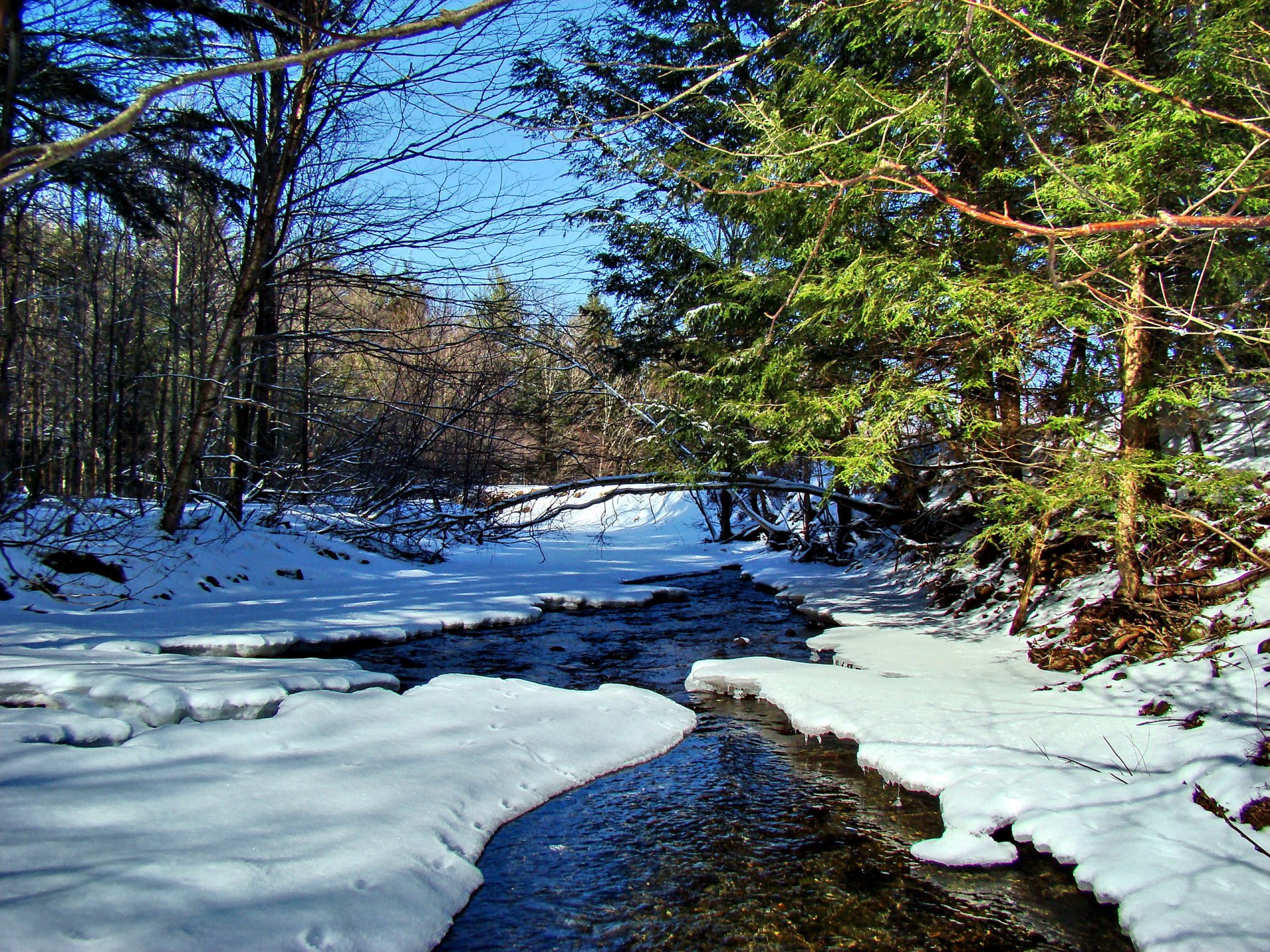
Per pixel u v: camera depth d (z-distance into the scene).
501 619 11.05
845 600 12.18
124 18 9.29
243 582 12.17
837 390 8.22
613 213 13.53
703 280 11.64
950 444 8.94
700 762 5.75
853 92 7.03
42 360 16.09
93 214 15.84
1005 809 4.55
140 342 17.11
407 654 8.87
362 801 4.29
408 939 3.29
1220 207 5.48
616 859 4.28
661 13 12.83
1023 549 9.20
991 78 2.80
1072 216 5.88
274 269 13.98
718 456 10.80
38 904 2.91
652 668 8.67
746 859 4.31
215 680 5.88
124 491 16.45
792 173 6.94
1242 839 3.85
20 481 12.44
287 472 16.38
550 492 14.09
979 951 3.49
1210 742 4.73
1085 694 6.15
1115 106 6.30
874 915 3.78
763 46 3.06
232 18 9.32
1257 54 5.03
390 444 16.05
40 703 5.29
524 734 5.70
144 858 3.37
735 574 18.19
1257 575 6.34
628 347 14.87
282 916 3.13
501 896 3.86
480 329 13.33
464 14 1.44
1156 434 6.97
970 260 8.11
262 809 4.03
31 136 9.52
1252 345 5.91
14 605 8.91
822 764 5.70
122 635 8.08
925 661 7.94
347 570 14.36
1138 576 6.80
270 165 12.79
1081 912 3.75
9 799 3.75
